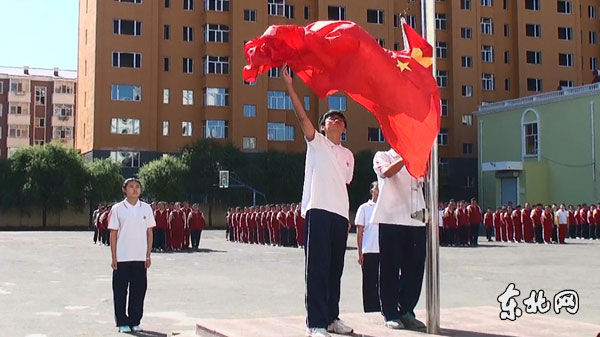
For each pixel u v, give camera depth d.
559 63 62.41
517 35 61.66
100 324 9.45
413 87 6.07
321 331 5.84
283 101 58.75
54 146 51.66
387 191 6.69
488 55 62.03
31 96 83.56
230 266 19.67
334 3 59.38
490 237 35.62
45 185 50.81
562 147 45.03
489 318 7.19
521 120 48.28
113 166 52.12
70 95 84.94
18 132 82.94
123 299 8.88
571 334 6.20
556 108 45.56
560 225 32.47
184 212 28.53
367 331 6.34
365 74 6.02
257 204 54.50
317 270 5.93
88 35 58.50
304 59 6.07
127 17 55.53
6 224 51.94
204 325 6.72
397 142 6.10
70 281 15.16
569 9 63.03
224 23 58.06
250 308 10.93
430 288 6.25
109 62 55.00
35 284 14.53
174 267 19.27
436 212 6.27
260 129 57.44
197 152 53.59
